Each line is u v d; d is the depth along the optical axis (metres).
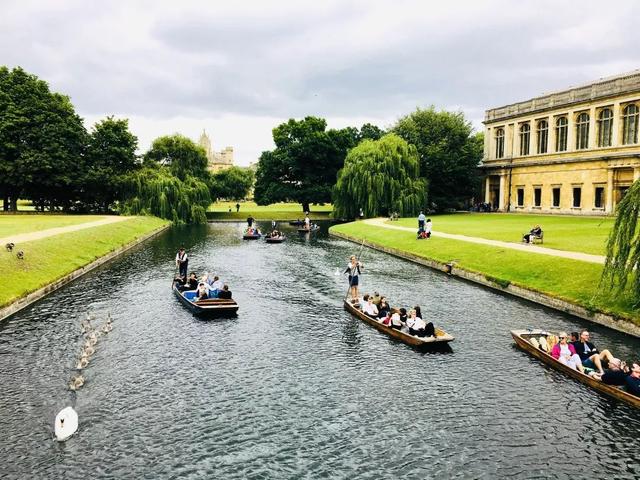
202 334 21.00
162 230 66.94
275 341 20.20
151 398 15.05
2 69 67.44
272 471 11.54
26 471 11.42
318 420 13.84
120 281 31.22
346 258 41.84
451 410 14.42
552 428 13.46
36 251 31.88
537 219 60.31
